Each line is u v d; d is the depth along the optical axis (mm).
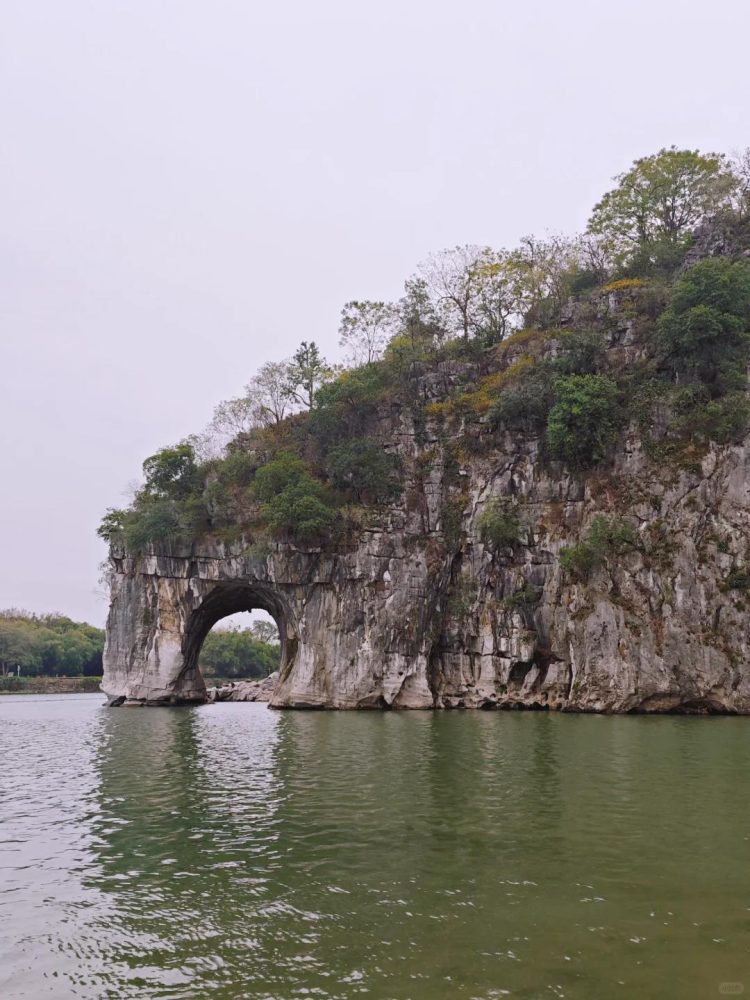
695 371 52250
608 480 52031
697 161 64875
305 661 58438
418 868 14188
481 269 70438
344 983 9625
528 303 68625
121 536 70938
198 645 75125
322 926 11500
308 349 74938
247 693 81750
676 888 12828
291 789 22422
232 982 9789
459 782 22719
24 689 118438
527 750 29359
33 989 9719
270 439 70125
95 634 145375
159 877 14109
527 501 55250
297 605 59594
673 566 47719
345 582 58344
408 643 55812
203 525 66562
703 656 45656
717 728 37000
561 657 50312
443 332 68688
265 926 11570
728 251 58125
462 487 58812
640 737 33188
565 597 50844
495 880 13406
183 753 31828
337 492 61438
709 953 10273
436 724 41625
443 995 9227
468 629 55000
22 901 12953
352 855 15133
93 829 17953
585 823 17250
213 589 66375
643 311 57500
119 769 27609
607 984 9430
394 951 10531
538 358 60125
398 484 60438
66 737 39812
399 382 65312
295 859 14953
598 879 13352
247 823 18109
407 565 57719
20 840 16984
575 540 51781
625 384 54156
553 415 53094
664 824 17062
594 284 65938
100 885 13727
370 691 55906
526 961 10117
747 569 46312
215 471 70125
